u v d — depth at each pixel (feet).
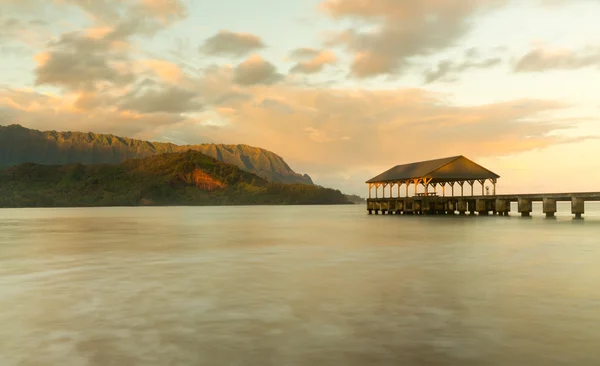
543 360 21.89
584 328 26.94
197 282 43.70
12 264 58.59
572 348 23.53
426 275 46.91
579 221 153.79
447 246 77.97
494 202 198.18
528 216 182.29
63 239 103.19
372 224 158.10
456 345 24.11
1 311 32.32
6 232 132.67
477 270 50.19
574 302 33.86
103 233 126.41
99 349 23.90
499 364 21.44
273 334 26.23
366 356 22.57
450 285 40.98
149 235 116.57
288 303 34.12
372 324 28.12
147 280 45.16
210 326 27.99
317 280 44.34
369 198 272.51
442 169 203.51
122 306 33.65
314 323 28.48
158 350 23.62
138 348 23.97
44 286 42.29
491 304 33.32
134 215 349.82
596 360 21.85
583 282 42.22
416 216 210.18
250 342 24.81
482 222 154.20
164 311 31.94
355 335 25.94
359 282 42.98
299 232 125.18
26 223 200.64
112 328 27.71
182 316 30.50
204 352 23.31
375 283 42.34
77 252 73.31
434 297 35.86
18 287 41.88
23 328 27.91
